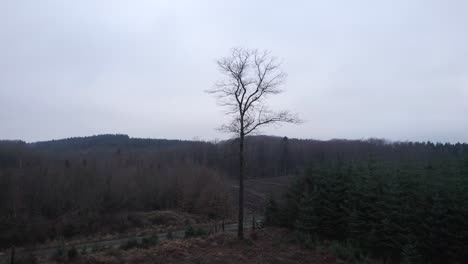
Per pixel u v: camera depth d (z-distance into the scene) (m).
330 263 25.14
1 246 35.16
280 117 26.95
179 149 104.12
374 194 29.19
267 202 42.00
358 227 29.34
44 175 56.59
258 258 23.91
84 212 47.56
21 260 22.30
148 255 22.53
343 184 32.78
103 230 41.66
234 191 78.19
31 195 48.62
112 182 60.09
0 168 57.94
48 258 22.59
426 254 26.22
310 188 34.75
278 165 96.69
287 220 34.75
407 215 26.83
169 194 64.81
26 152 74.00
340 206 31.45
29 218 42.75
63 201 49.66
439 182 28.17
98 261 21.02
